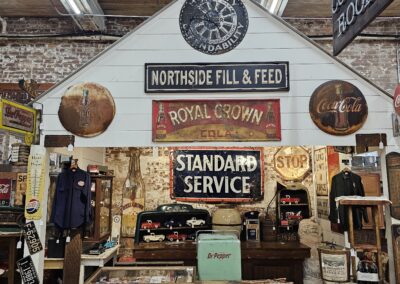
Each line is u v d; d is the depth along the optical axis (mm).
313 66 3715
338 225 5184
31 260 3521
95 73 3719
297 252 5020
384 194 3631
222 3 3789
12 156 4633
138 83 3713
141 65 3734
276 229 5777
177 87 3693
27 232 3547
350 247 3443
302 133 3645
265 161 6453
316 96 3664
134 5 5969
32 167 3611
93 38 6277
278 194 5910
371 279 3232
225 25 3764
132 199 6273
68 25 6363
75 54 6340
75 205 4211
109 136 3654
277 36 3758
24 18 6371
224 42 3746
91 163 5855
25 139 3549
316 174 6230
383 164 3648
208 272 3344
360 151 3865
